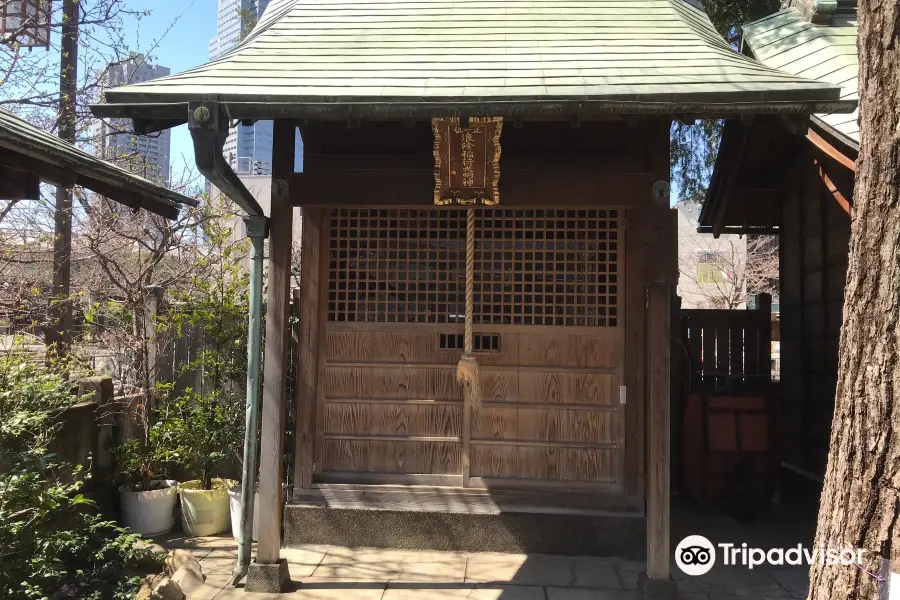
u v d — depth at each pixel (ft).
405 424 16.33
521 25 15.56
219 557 15.16
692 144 35.17
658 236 13.09
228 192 12.50
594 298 16.07
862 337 6.85
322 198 13.91
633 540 15.11
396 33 15.10
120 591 11.53
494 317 16.30
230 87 11.62
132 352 18.99
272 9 19.71
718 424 18.85
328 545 15.83
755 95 10.83
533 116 11.33
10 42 27.53
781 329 22.41
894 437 6.53
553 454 15.92
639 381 15.61
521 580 13.88
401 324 16.37
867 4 7.07
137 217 25.39
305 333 16.34
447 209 16.12
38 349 22.57
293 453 16.85
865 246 6.89
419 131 16.14
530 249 16.22
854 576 6.71
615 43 14.29
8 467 11.94
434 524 15.61
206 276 23.81
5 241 26.45
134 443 17.06
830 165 18.24
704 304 57.11
